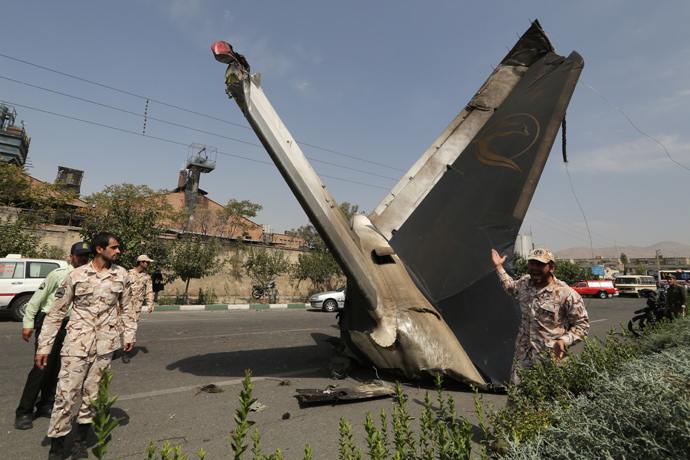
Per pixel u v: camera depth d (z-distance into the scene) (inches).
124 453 103.0
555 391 97.7
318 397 142.7
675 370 73.0
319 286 876.6
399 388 78.7
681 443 59.7
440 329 167.9
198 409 138.1
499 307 178.1
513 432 83.7
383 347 158.2
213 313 519.5
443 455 64.0
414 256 212.2
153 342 273.9
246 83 139.6
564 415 77.4
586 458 64.5
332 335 323.3
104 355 106.4
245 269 771.4
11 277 373.4
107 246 109.9
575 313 104.8
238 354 236.5
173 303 607.5
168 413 134.0
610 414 69.9
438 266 202.1
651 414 63.5
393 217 237.5
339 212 173.5
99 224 534.0
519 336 115.4
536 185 205.8
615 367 111.0
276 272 733.3
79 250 127.9
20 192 892.6
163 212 1079.0
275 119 152.6
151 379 178.5
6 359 209.2
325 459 98.7
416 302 173.6
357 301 176.7
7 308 369.1
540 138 225.0
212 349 252.5
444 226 219.8
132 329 124.3
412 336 156.9
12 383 167.5
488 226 204.4
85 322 104.1
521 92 266.5
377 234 206.2
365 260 175.3
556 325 107.6
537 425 84.7
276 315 511.8
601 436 67.6
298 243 1525.6
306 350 252.4
